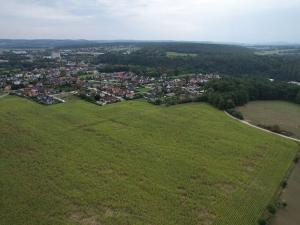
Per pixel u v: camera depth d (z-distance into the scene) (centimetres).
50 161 8712
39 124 11750
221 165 9069
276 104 18262
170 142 10569
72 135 10744
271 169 9044
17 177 7750
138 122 12506
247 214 6775
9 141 9988
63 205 6688
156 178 8081
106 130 11375
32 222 6075
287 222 6644
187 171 8556
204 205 7019
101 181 7769
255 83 19662
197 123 12850
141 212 6619
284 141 11450
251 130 12512
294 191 7988
